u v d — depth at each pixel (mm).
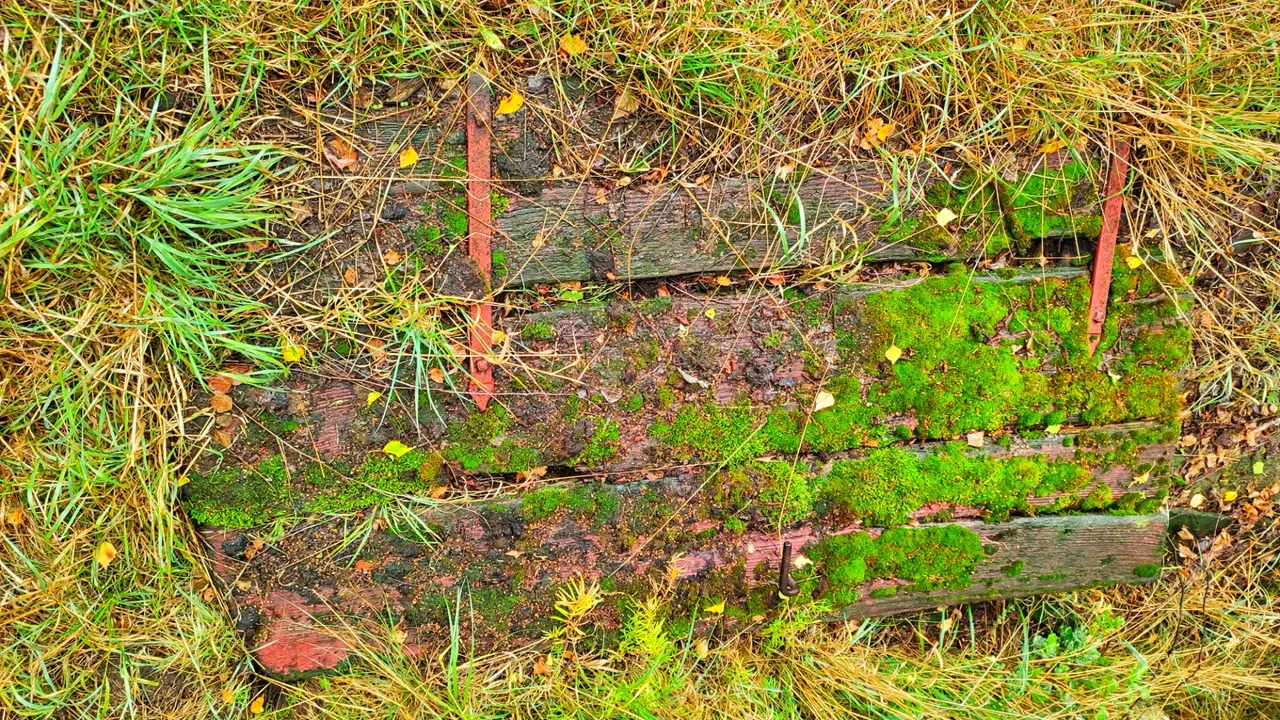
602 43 1895
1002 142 2053
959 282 2051
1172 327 2105
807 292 2047
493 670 2061
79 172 1707
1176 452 2320
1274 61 2082
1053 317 2068
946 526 2088
